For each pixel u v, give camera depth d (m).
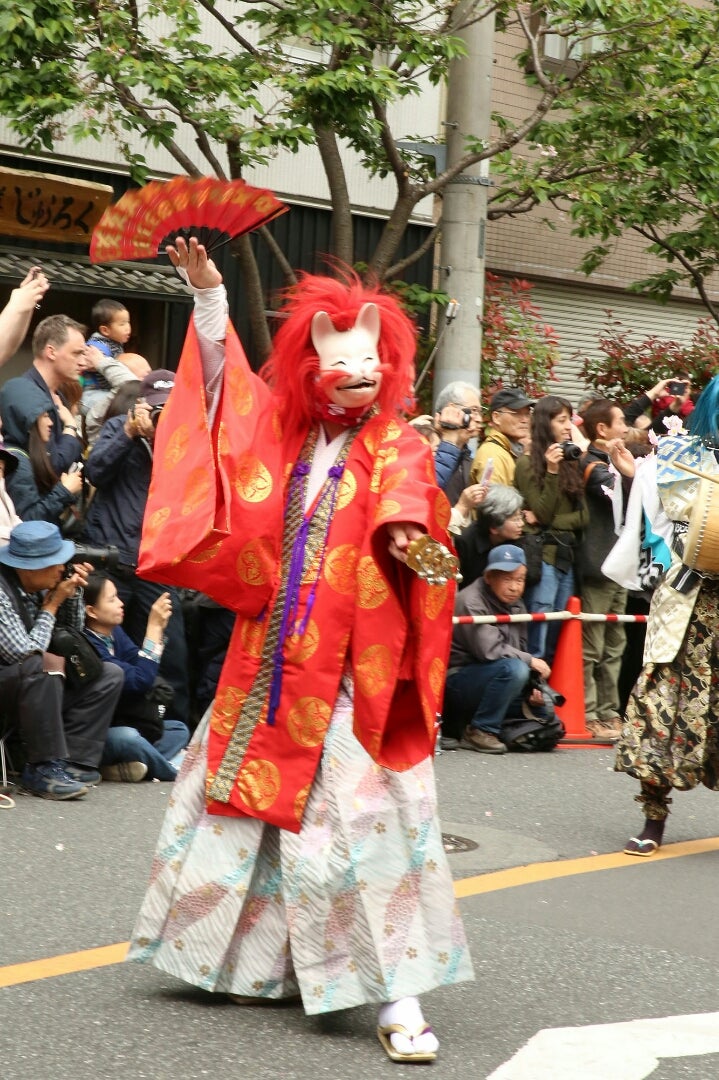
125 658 7.15
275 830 3.90
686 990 4.37
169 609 7.10
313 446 4.02
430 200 14.70
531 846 6.19
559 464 8.70
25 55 9.56
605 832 6.58
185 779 4.00
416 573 3.74
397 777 3.81
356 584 3.85
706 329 16.91
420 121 14.18
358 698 3.79
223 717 3.92
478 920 5.03
